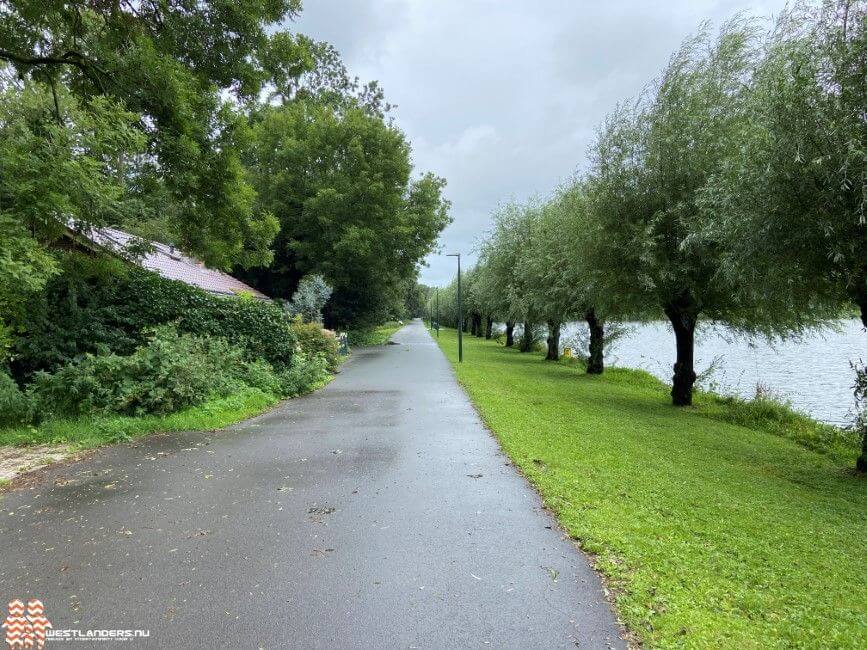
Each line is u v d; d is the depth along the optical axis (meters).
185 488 5.37
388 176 31.22
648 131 12.17
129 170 12.91
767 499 5.89
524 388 14.23
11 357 8.95
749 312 11.66
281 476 5.78
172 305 12.09
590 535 4.14
